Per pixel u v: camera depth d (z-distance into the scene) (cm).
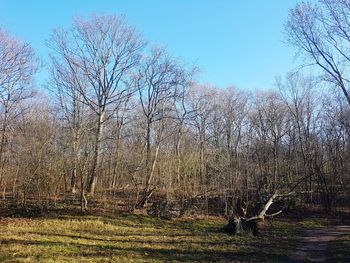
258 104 8938
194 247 2177
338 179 4962
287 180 4606
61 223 2842
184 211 3641
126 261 1722
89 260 1691
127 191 3988
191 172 4244
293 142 5331
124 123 4256
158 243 2259
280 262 1886
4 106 3891
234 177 4300
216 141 5525
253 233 2877
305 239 2714
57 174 3616
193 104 5450
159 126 4259
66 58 4097
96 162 3888
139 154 4009
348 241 2525
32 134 3753
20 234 2258
